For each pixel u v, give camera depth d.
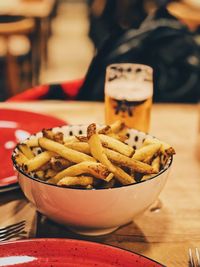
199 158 0.57
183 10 1.85
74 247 0.36
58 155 0.39
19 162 0.40
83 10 4.49
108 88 0.57
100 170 0.36
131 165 0.38
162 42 0.85
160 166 0.41
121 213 0.38
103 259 0.35
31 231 0.41
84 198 0.36
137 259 0.34
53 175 0.40
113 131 0.45
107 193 0.36
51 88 0.85
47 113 0.70
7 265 0.34
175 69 0.86
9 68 1.79
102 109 0.72
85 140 0.41
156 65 0.86
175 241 0.41
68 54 3.03
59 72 2.62
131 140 0.46
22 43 1.99
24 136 0.60
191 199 0.48
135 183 0.37
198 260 0.37
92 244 0.36
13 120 0.63
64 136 0.46
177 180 0.52
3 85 1.80
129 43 0.85
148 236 0.42
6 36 1.72
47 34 2.71
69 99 0.87
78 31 3.66
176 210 0.46
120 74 0.58
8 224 0.42
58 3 4.25
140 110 0.56
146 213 0.45
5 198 0.47
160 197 0.48
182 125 0.68
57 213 0.38
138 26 0.93
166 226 0.43
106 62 0.84
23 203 0.46
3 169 0.51
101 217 0.38
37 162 0.39
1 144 0.58
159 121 0.69
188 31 0.88
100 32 2.10
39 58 2.12
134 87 0.57
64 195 0.36
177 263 0.38
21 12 1.94
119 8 1.89
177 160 0.57
